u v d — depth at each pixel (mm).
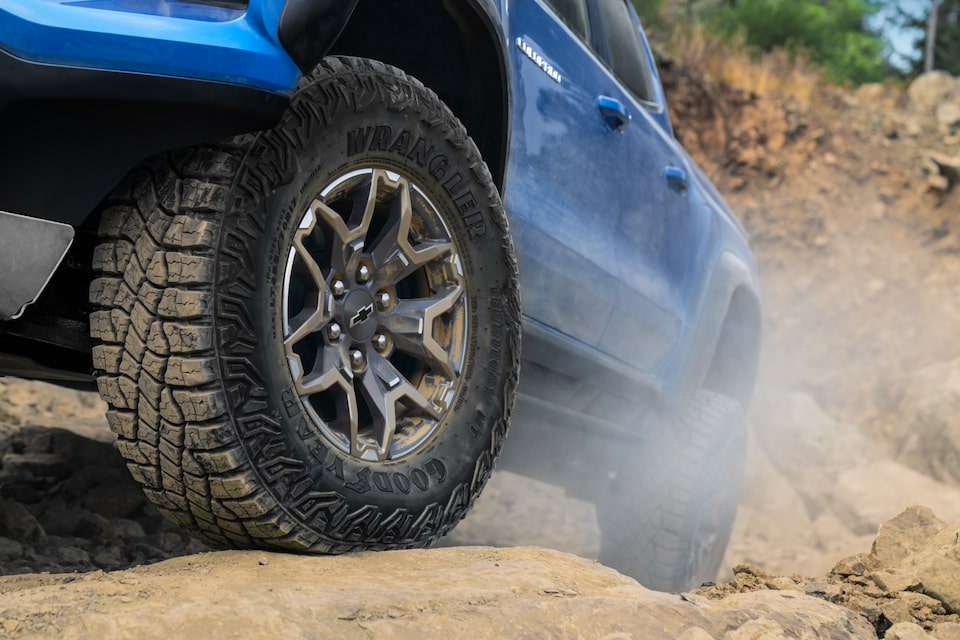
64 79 1910
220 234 2076
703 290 4805
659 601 2139
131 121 2010
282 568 2145
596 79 3898
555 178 3482
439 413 2570
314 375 2287
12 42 1867
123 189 2148
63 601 1839
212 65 2049
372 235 2709
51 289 2318
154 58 1990
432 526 2502
